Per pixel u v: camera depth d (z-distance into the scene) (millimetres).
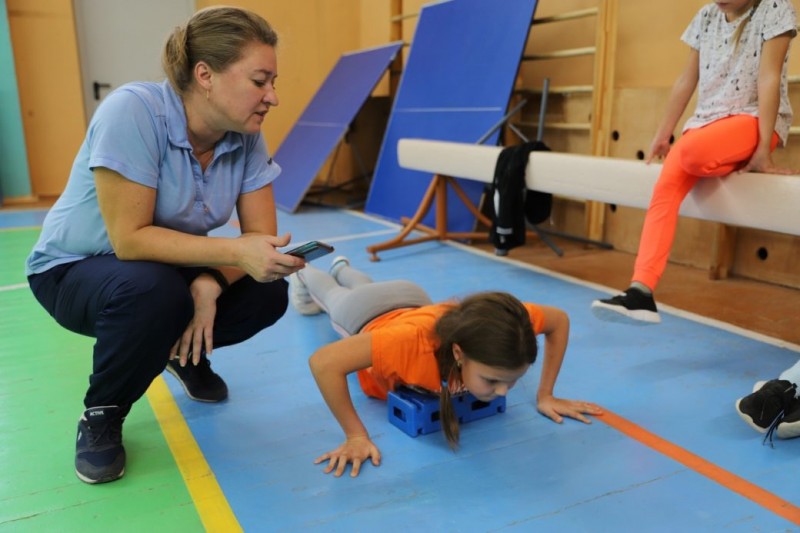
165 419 1712
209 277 1468
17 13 5285
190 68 1268
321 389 1473
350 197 5844
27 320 2500
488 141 3869
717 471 1452
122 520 1283
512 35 3963
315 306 2525
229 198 1478
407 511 1311
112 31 5770
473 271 3217
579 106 3863
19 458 1512
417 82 4676
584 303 2680
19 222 4551
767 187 1944
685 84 2291
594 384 1911
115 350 1327
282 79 6297
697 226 3328
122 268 1319
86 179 1345
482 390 1364
